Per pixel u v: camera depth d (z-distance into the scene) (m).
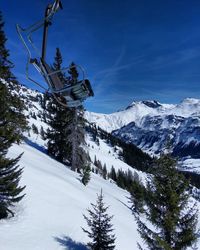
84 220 23.70
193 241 16.48
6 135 18.03
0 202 18.44
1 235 17.33
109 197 36.81
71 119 38.59
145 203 18.08
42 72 4.55
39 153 39.72
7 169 18.31
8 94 24.42
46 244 18.09
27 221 20.03
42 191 25.02
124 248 22.84
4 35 24.83
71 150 42.00
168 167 17.69
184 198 17.19
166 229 17.00
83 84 4.62
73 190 29.50
